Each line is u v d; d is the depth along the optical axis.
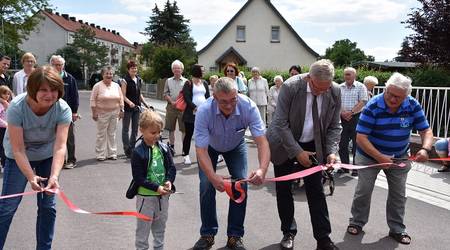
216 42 39.81
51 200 3.76
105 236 4.66
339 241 4.57
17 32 45.62
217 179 3.81
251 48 40.00
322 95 4.07
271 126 4.26
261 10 39.69
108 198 6.11
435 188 6.55
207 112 3.95
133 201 5.97
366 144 4.44
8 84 8.04
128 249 4.33
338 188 6.67
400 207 4.59
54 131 3.73
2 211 3.57
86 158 8.99
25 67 7.62
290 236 4.43
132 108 8.92
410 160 4.41
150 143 3.81
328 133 4.21
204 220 4.35
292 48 40.22
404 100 4.42
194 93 8.26
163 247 4.11
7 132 3.65
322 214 4.25
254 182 3.79
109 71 8.68
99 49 70.75
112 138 8.85
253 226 5.01
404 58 13.77
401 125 4.43
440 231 4.89
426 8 13.30
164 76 38.03
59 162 3.58
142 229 3.82
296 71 8.88
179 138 11.92
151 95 37.56
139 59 55.75
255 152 9.79
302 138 4.24
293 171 4.33
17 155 3.48
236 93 3.77
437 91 9.16
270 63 40.19
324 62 3.86
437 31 12.94
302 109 4.08
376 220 5.23
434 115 9.26
